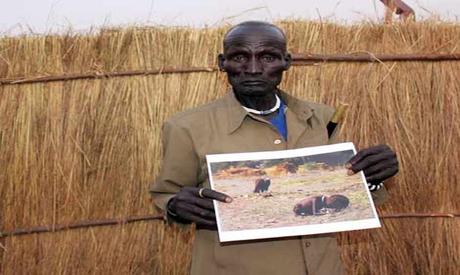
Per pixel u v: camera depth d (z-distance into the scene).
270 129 2.39
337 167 2.31
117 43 4.24
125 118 4.22
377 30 4.30
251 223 2.19
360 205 2.25
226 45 2.36
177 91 4.22
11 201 4.18
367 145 4.22
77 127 4.20
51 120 4.20
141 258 4.22
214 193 2.19
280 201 2.25
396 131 4.24
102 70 4.22
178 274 4.22
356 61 4.25
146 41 4.26
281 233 2.18
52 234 4.20
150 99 4.22
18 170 4.17
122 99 4.22
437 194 4.28
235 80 2.34
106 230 4.22
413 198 4.29
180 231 4.21
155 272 4.25
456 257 4.27
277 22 4.32
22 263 4.18
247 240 2.33
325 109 2.58
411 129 4.26
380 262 4.26
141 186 4.23
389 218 4.28
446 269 4.29
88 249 4.20
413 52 4.27
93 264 4.19
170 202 2.35
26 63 4.22
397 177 4.24
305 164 2.32
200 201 2.22
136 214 4.24
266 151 2.34
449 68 4.29
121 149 4.21
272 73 2.33
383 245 4.27
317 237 2.39
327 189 2.27
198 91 4.21
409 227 4.30
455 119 4.28
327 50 4.25
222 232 2.16
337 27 4.30
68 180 4.18
